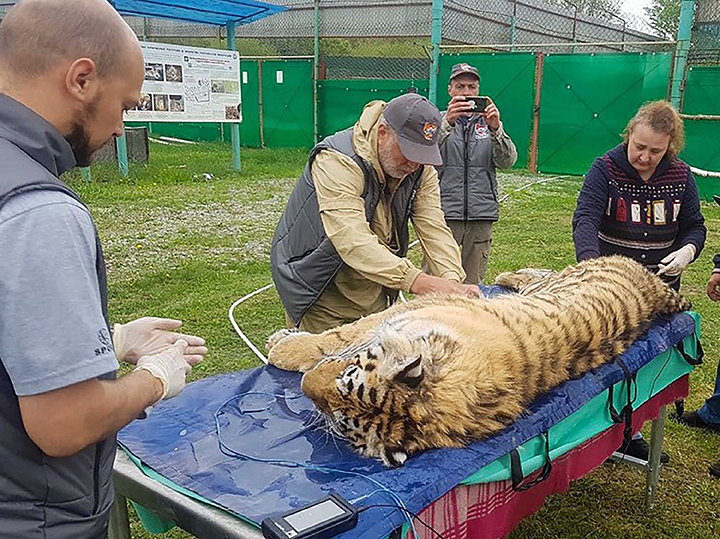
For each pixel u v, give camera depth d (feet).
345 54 59.77
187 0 39.50
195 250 26.81
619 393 9.00
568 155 49.57
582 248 11.85
